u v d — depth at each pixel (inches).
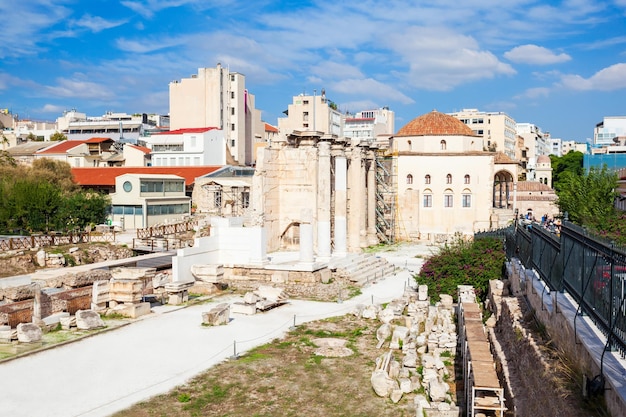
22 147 4372.5
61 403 759.1
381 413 751.1
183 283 1408.7
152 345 1031.0
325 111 5585.6
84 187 3208.7
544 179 5433.1
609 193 1895.9
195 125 4845.0
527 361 641.0
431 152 2864.2
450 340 983.0
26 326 996.6
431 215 2859.3
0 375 856.9
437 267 1423.5
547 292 732.7
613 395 428.8
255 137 5521.7
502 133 6225.4
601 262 531.2
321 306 1397.6
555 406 490.9
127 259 1820.9
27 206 2260.1
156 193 2746.1
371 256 2047.2
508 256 1395.2
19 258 1721.2
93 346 1016.2
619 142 4933.6
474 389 641.6
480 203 2810.0
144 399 783.7
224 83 4894.2
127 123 6018.7
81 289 1259.2
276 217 2039.9
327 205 1823.3
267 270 1649.9
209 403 777.6
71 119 7042.3
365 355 995.3
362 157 2485.2
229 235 1690.5
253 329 1157.7
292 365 938.1
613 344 479.8
